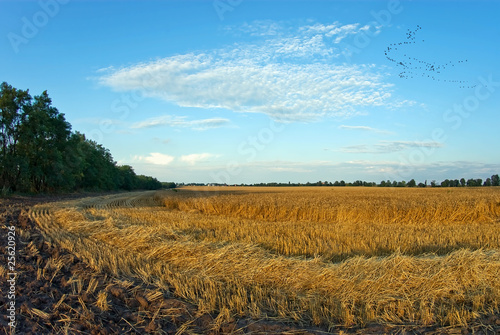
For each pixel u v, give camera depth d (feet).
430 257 27.76
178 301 21.21
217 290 22.70
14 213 68.95
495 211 68.33
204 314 19.65
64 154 162.09
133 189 385.70
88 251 32.99
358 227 49.32
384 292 21.75
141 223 52.65
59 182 162.20
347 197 99.30
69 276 26.68
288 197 95.71
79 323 18.52
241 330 17.90
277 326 18.34
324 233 41.68
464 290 22.33
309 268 25.21
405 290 22.26
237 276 25.04
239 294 21.52
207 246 32.17
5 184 133.69
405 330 18.06
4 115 128.67
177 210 90.38
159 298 21.99
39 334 17.26
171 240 36.01
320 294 22.17
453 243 36.68
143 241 35.83
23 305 20.08
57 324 18.39
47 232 46.06
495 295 21.42
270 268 25.64
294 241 37.09
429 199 77.92
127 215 66.74
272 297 21.81
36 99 153.48
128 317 19.58
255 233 42.16
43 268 28.58
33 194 147.02
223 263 27.22
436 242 37.60
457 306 20.67
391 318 19.19
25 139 133.28
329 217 66.85
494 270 23.99
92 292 22.84
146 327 18.22
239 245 31.91
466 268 24.32
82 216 58.03
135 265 28.84
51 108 159.53
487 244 36.40
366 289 22.06
